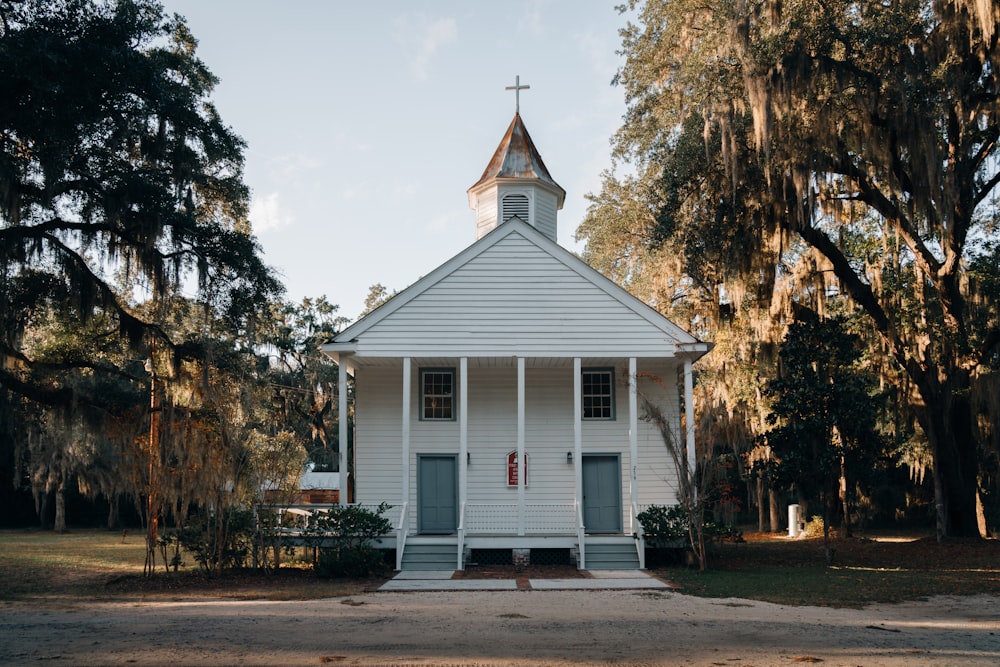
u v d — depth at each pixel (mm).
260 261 22547
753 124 21344
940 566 19766
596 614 12414
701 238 23688
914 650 9523
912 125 20094
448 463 23141
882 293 25469
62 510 44312
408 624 11406
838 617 12148
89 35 17719
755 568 19734
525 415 23188
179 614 12484
